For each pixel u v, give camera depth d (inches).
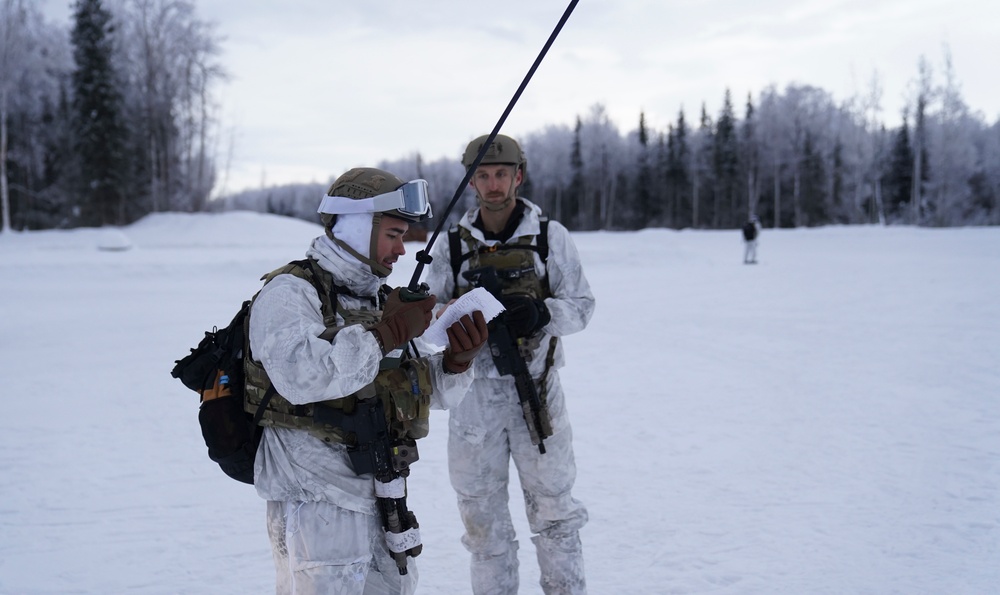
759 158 3425.2
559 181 3996.1
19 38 2122.3
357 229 82.7
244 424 79.8
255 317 77.8
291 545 79.1
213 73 2310.5
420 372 87.5
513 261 119.9
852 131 3408.0
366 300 86.7
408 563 87.8
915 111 2864.2
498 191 118.6
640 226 3668.8
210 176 2427.4
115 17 2300.7
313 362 72.7
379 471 80.9
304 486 79.0
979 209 3262.8
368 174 83.3
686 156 3659.0
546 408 114.7
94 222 2039.9
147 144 2269.9
